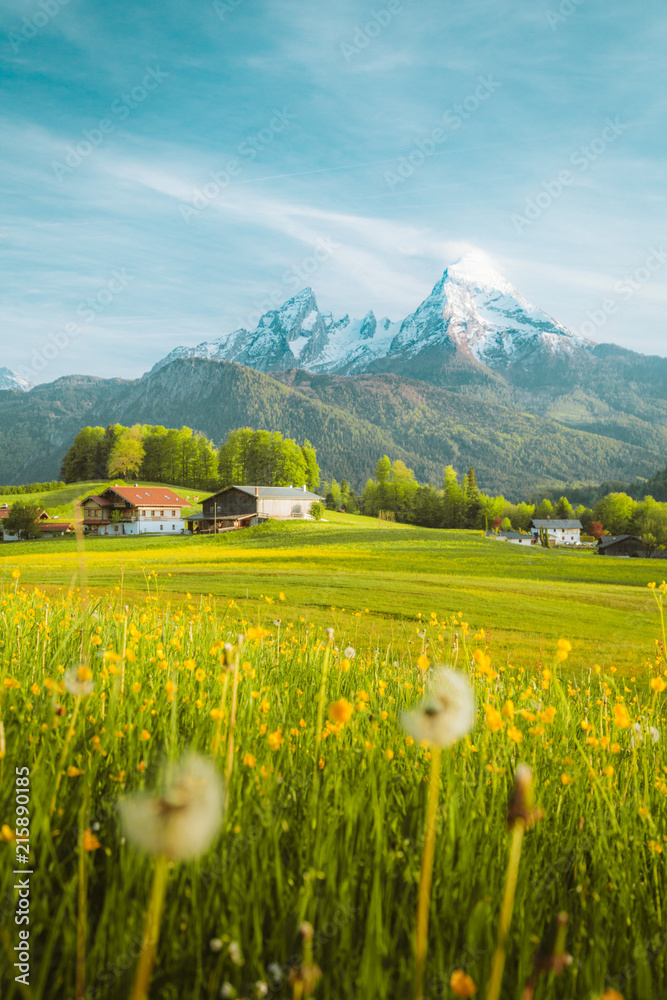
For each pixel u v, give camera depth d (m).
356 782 2.65
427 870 1.34
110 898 1.72
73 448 150.88
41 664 3.94
